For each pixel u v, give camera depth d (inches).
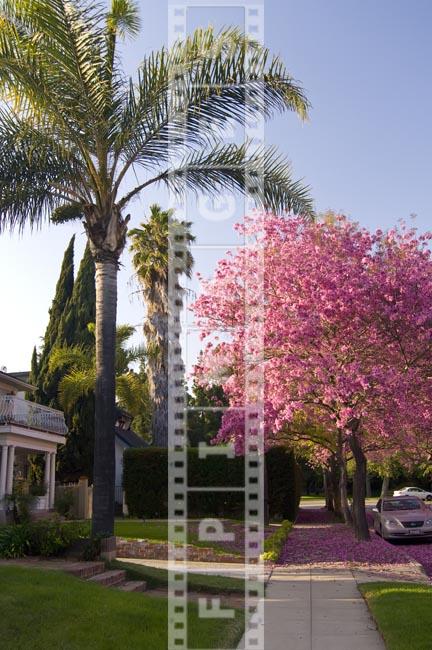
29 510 824.9
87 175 497.4
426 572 509.7
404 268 617.6
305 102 486.9
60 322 1387.8
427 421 612.4
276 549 550.3
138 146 490.9
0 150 479.8
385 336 605.6
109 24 482.3
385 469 1501.0
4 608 282.0
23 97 454.6
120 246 502.3
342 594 387.2
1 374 1060.5
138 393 1168.8
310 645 275.9
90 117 472.7
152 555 561.0
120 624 285.7
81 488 1034.7
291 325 593.3
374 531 825.5
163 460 1066.1
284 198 531.2
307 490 2527.1
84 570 399.2
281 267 625.6
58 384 1309.1
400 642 263.9
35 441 1005.2
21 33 465.7
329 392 559.8
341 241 637.9
